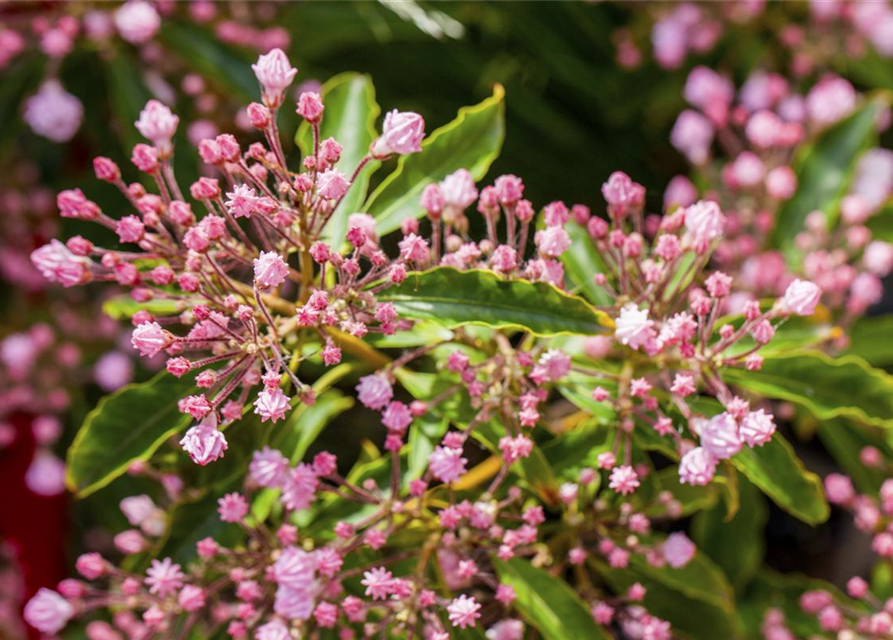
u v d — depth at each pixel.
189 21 0.94
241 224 0.78
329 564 0.74
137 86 0.93
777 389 0.79
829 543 1.03
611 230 0.80
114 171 0.73
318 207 0.72
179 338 0.71
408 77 1.02
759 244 0.90
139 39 0.91
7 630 0.99
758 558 0.91
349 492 0.78
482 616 0.78
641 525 0.77
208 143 0.72
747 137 0.98
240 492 0.79
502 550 0.75
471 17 1.00
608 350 0.78
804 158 0.91
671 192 0.92
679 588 0.82
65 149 1.01
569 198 1.00
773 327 0.75
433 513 0.79
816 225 0.89
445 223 0.76
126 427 0.76
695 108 1.01
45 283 1.01
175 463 0.77
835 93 0.92
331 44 0.99
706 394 0.83
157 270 0.73
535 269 0.74
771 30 1.01
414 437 0.78
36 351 0.99
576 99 1.05
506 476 0.79
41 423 0.99
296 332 0.74
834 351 0.89
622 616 0.81
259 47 0.94
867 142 0.91
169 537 0.78
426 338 0.77
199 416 0.70
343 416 0.95
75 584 0.78
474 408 0.76
